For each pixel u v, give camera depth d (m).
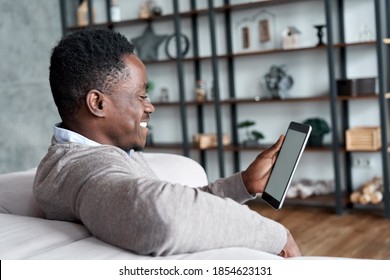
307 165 4.61
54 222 0.97
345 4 4.28
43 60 5.10
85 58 0.98
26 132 4.93
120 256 0.80
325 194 4.39
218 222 0.83
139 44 5.08
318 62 4.43
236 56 4.58
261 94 4.72
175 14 4.63
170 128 5.25
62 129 1.02
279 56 4.60
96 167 0.91
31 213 1.17
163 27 5.09
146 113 1.05
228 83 4.87
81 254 0.81
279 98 4.41
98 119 1.00
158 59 5.13
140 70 1.02
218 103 4.56
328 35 3.96
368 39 4.17
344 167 4.44
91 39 0.99
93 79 0.98
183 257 0.80
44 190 0.99
